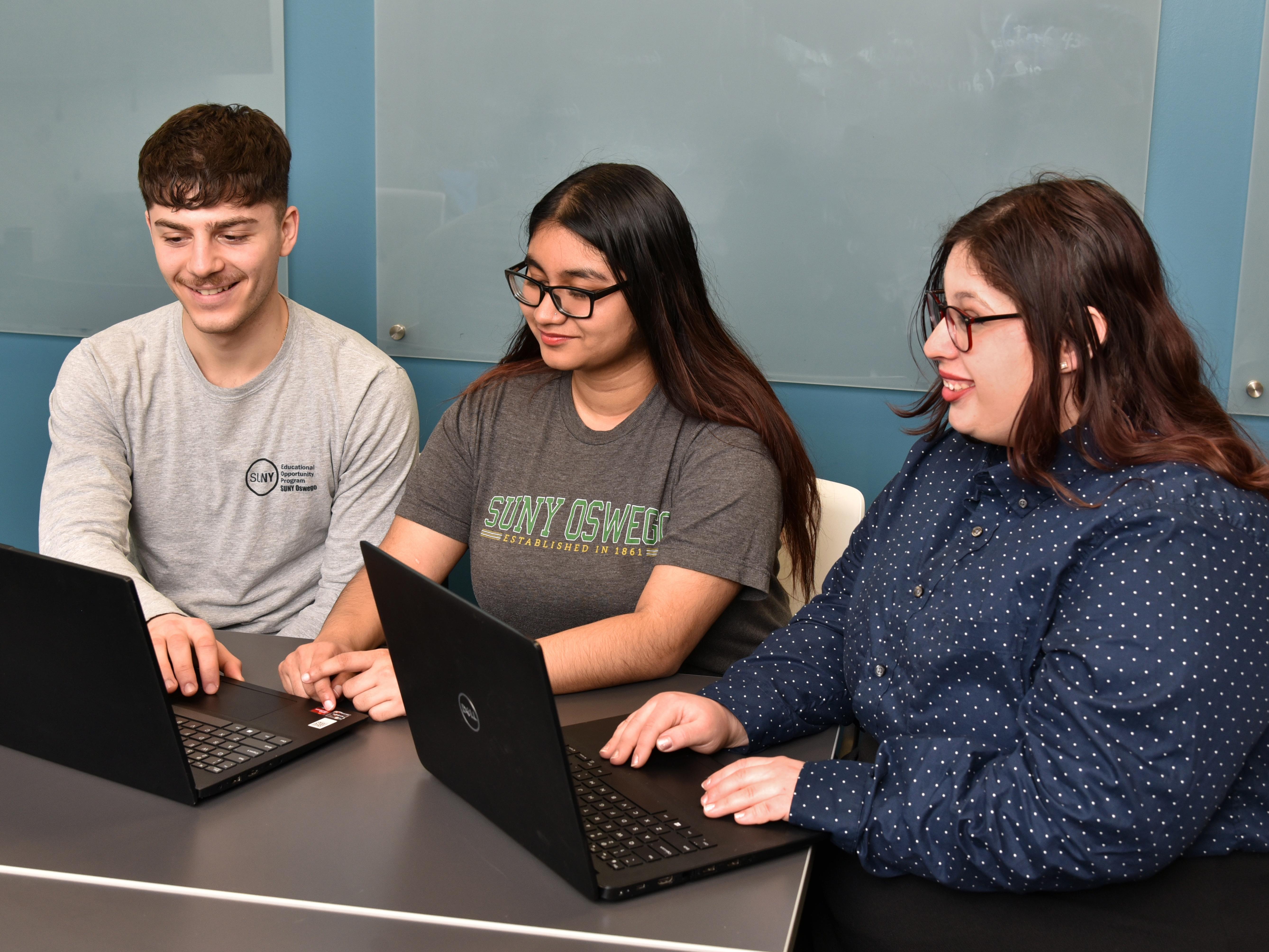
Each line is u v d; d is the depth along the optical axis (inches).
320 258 103.7
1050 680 37.7
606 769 42.5
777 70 89.7
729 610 61.3
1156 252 41.2
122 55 101.5
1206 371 50.4
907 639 44.5
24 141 104.5
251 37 99.5
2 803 39.2
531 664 31.2
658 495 59.9
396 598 38.4
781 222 91.8
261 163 64.4
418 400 104.7
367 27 98.5
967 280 41.1
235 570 72.2
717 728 45.2
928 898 39.2
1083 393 41.2
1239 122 80.7
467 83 97.0
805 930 46.1
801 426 94.8
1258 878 38.3
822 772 40.3
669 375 60.3
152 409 69.7
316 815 38.8
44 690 40.7
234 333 68.4
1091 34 82.0
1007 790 37.2
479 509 64.4
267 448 71.2
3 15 102.4
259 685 51.8
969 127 86.0
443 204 99.7
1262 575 37.4
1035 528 41.0
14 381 109.8
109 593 36.4
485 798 37.8
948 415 47.7
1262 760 39.1
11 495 112.3
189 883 33.9
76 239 105.5
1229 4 79.5
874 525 54.2
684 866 35.1
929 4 85.2
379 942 31.0
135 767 39.9
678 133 93.0
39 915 32.0
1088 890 37.9
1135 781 34.7
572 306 57.3
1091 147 83.5
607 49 93.3
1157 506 37.9
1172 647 35.3
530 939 31.4
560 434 63.2
